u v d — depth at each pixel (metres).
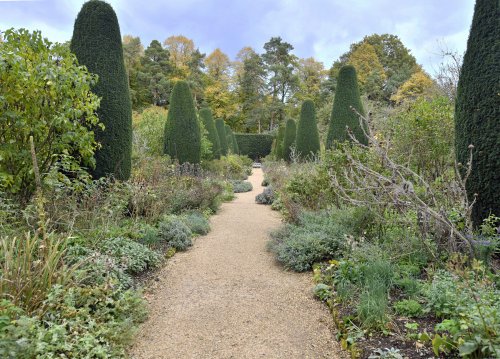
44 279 2.32
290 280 3.64
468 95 3.85
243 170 17.77
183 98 10.73
